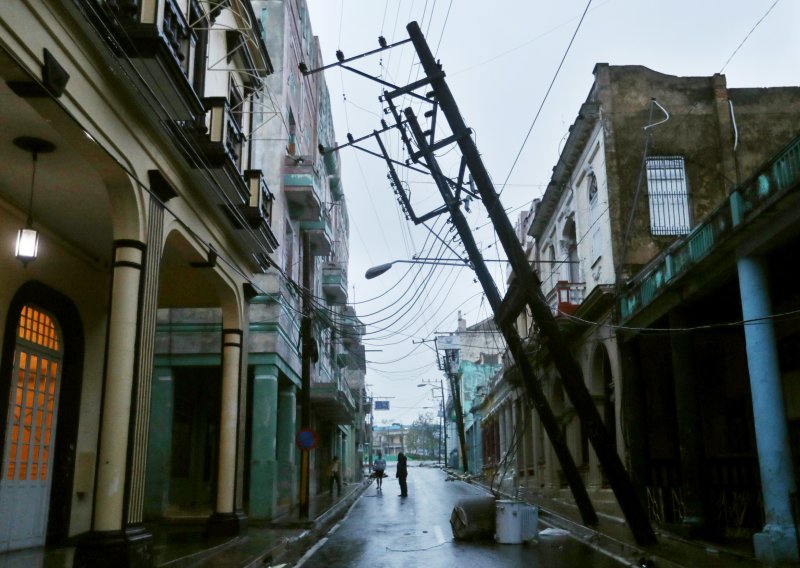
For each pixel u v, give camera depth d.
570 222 24.17
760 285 11.25
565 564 11.14
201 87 12.46
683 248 13.53
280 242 20.48
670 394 19.77
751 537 13.31
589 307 19.33
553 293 22.98
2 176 10.48
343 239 43.78
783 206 10.02
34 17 7.33
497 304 16.56
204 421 22.36
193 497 21.56
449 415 80.25
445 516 20.20
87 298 13.77
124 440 9.44
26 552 11.35
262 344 19.30
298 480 23.42
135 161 9.88
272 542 13.57
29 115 8.73
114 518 9.18
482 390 54.09
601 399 20.42
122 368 9.58
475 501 15.19
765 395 10.92
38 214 11.91
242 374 15.62
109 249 13.58
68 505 12.72
